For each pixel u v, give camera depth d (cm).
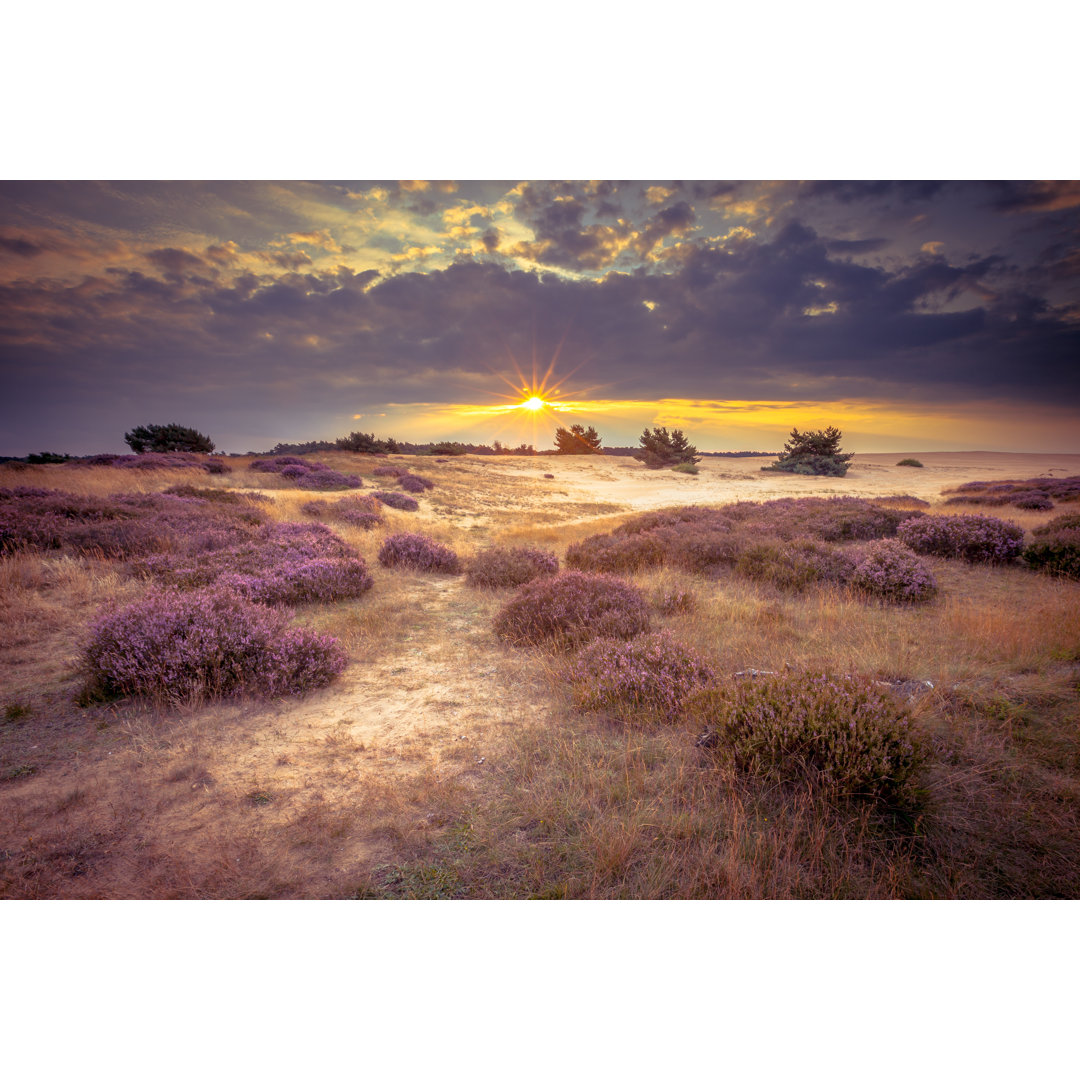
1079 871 264
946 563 970
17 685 477
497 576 913
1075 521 1080
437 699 479
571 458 5534
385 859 282
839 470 4475
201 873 273
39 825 305
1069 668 482
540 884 267
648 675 449
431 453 5119
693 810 306
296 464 2638
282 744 397
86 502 1117
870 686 378
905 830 289
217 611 531
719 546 1022
